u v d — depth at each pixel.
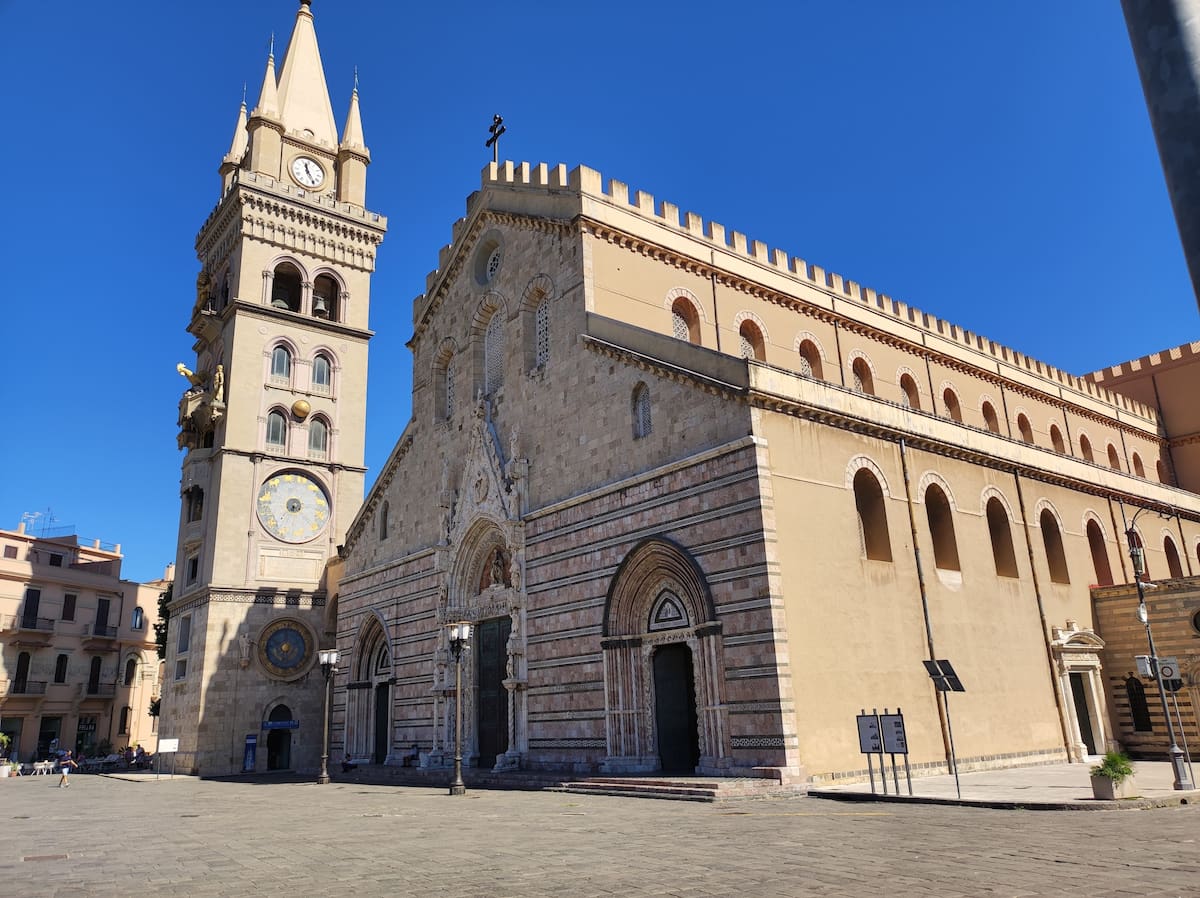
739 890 11.31
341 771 47.62
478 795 29.20
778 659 25.94
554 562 35.28
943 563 33.62
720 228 42.25
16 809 30.48
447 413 47.03
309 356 63.75
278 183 64.19
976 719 31.83
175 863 15.36
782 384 28.92
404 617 45.91
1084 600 39.47
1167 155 3.27
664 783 25.52
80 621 81.19
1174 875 11.70
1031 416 56.53
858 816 19.62
